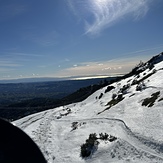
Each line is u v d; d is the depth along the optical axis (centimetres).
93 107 5628
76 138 2848
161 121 2481
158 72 5369
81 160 2088
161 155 1822
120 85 6950
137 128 2566
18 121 6369
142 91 4291
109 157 2011
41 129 4003
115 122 3178
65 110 6831
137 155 1908
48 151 2453
